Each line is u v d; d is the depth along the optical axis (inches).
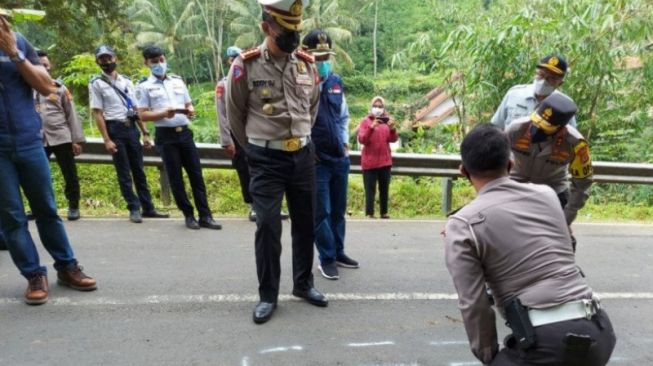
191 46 1551.4
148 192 244.1
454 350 129.6
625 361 127.8
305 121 139.1
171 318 140.6
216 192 295.4
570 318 80.3
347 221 254.7
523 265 82.4
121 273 170.7
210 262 183.5
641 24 353.4
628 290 172.1
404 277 175.9
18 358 119.4
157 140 219.6
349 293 161.3
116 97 227.9
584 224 264.4
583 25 346.0
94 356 121.3
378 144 265.3
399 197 312.8
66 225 227.1
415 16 1759.4
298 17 129.3
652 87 407.5
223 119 221.9
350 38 1528.1
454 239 84.6
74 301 148.7
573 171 135.1
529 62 369.7
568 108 123.3
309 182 143.3
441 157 286.8
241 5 1509.6
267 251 139.5
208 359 121.4
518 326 81.4
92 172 306.2
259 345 128.3
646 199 347.9
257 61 134.5
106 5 671.8
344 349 128.1
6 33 128.3
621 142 405.7
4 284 159.3
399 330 138.7
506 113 154.3
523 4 398.9
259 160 136.5
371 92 1480.1
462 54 390.9
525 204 85.6
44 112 221.1
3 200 139.6
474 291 82.4
